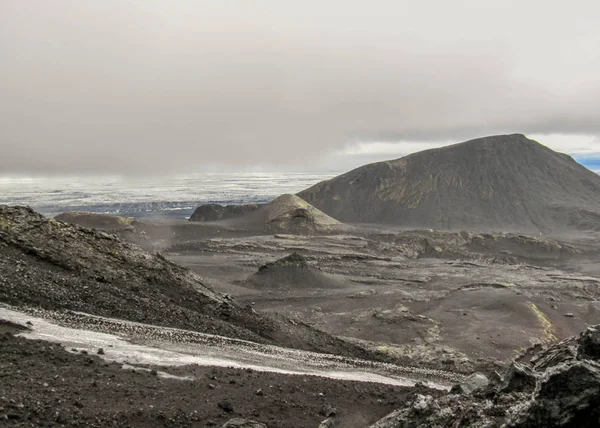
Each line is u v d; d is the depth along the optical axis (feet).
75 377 60.08
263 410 63.67
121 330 98.63
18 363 61.00
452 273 435.94
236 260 449.48
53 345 72.90
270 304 305.12
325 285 358.84
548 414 39.45
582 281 407.44
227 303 173.47
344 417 68.49
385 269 447.42
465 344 231.91
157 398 58.95
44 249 144.25
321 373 103.71
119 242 177.17
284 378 82.64
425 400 59.82
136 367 71.77
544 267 527.81
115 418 50.34
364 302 314.55
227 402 61.05
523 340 239.30
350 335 244.63
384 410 75.00
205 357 91.40
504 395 60.34
